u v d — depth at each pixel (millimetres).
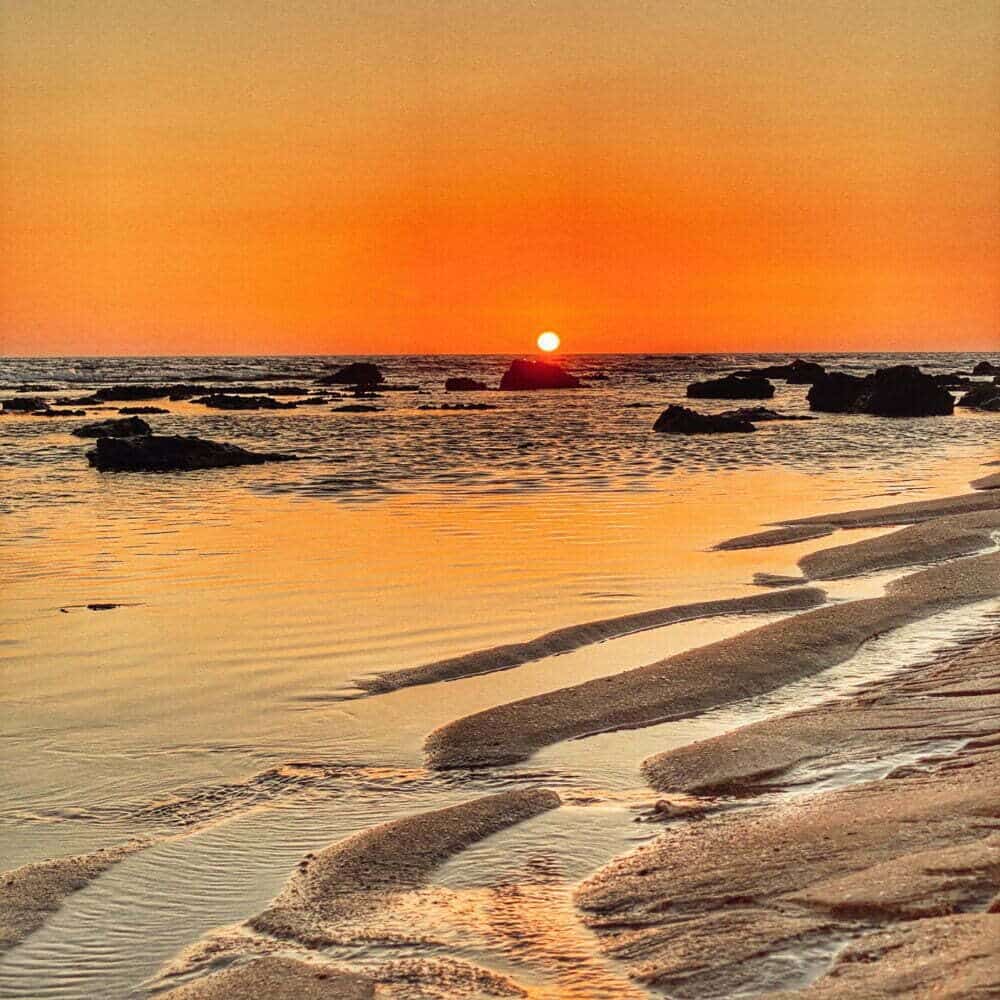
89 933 6316
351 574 16453
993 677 10531
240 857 7293
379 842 7355
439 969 5742
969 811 6988
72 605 14625
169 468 32469
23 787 8523
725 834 7180
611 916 6242
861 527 20250
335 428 49406
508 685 11102
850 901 5930
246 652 12305
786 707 10234
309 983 5641
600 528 20562
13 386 94625
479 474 30469
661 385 101688
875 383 60531
